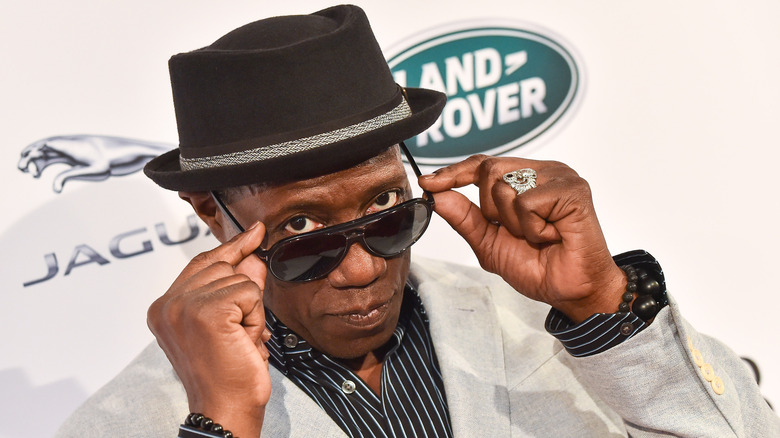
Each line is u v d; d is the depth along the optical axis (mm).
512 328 1248
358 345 1027
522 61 1677
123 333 1504
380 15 1576
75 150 1428
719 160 1800
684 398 1013
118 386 1129
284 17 982
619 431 1151
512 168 1004
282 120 889
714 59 1759
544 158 1729
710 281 1839
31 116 1393
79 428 1075
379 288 984
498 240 1051
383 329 1027
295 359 1076
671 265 1820
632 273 995
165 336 859
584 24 1693
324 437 1026
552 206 957
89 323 1479
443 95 1049
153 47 1445
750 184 1819
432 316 1175
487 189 1007
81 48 1404
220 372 815
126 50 1432
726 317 1859
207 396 827
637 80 1739
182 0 1447
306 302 998
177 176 932
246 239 900
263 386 827
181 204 1520
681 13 1729
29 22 1365
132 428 1062
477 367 1154
